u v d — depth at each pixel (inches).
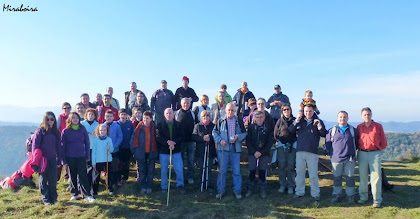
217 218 301.7
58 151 337.1
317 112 363.9
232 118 365.4
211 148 378.0
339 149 324.5
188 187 397.7
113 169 376.5
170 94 518.9
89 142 352.8
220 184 358.0
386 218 279.4
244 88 534.6
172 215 311.1
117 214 313.9
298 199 343.0
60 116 409.1
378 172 307.9
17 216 306.7
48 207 324.2
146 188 377.7
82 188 346.9
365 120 312.8
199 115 440.5
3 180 417.1
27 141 390.9
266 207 325.4
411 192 351.3
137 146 373.7
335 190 329.7
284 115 363.9
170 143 366.0
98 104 496.1
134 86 559.2
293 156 361.4
